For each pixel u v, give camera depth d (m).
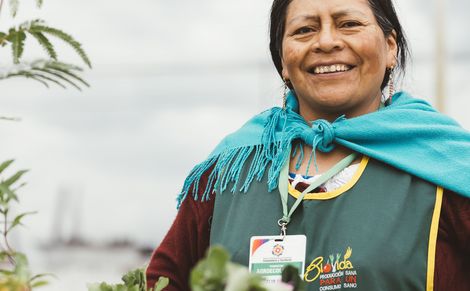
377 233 2.62
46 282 1.91
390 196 2.69
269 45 3.07
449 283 2.63
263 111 3.07
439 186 2.69
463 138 2.81
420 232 2.62
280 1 2.95
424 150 2.77
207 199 2.97
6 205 1.98
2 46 2.11
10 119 2.07
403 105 2.90
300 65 2.86
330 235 2.66
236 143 2.98
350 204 2.69
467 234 2.65
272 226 2.75
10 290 1.80
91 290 2.08
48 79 2.06
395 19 2.92
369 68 2.82
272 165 2.84
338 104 2.82
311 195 2.73
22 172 1.99
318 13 2.83
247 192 2.85
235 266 1.56
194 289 1.55
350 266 2.60
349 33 2.81
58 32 2.11
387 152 2.77
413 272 2.58
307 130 2.84
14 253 1.98
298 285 1.83
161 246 3.03
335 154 2.83
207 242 2.97
